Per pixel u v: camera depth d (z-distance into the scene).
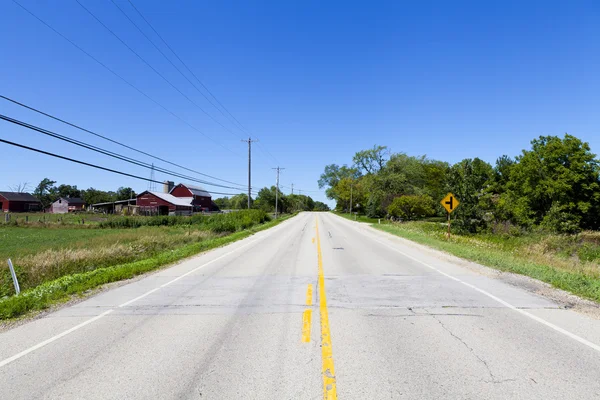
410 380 3.76
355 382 3.73
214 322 5.86
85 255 14.27
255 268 11.53
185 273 10.83
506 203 37.16
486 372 3.93
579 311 6.27
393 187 61.69
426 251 16.12
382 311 6.35
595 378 3.77
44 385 3.80
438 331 5.26
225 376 3.92
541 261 13.95
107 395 3.56
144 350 4.71
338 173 119.56
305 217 67.75
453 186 32.06
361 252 15.81
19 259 13.97
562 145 38.50
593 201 38.44
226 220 36.22
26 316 6.52
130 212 61.06
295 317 6.05
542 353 4.43
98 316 6.37
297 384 3.71
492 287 8.30
